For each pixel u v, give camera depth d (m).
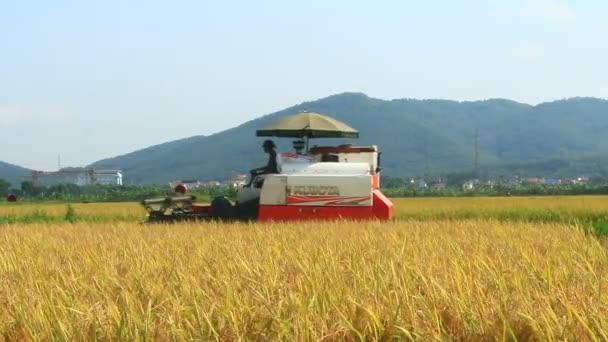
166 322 5.79
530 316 5.44
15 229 20.98
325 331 5.44
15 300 6.95
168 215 22.88
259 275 8.14
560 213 30.88
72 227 21.28
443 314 5.87
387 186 186.25
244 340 5.40
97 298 7.16
